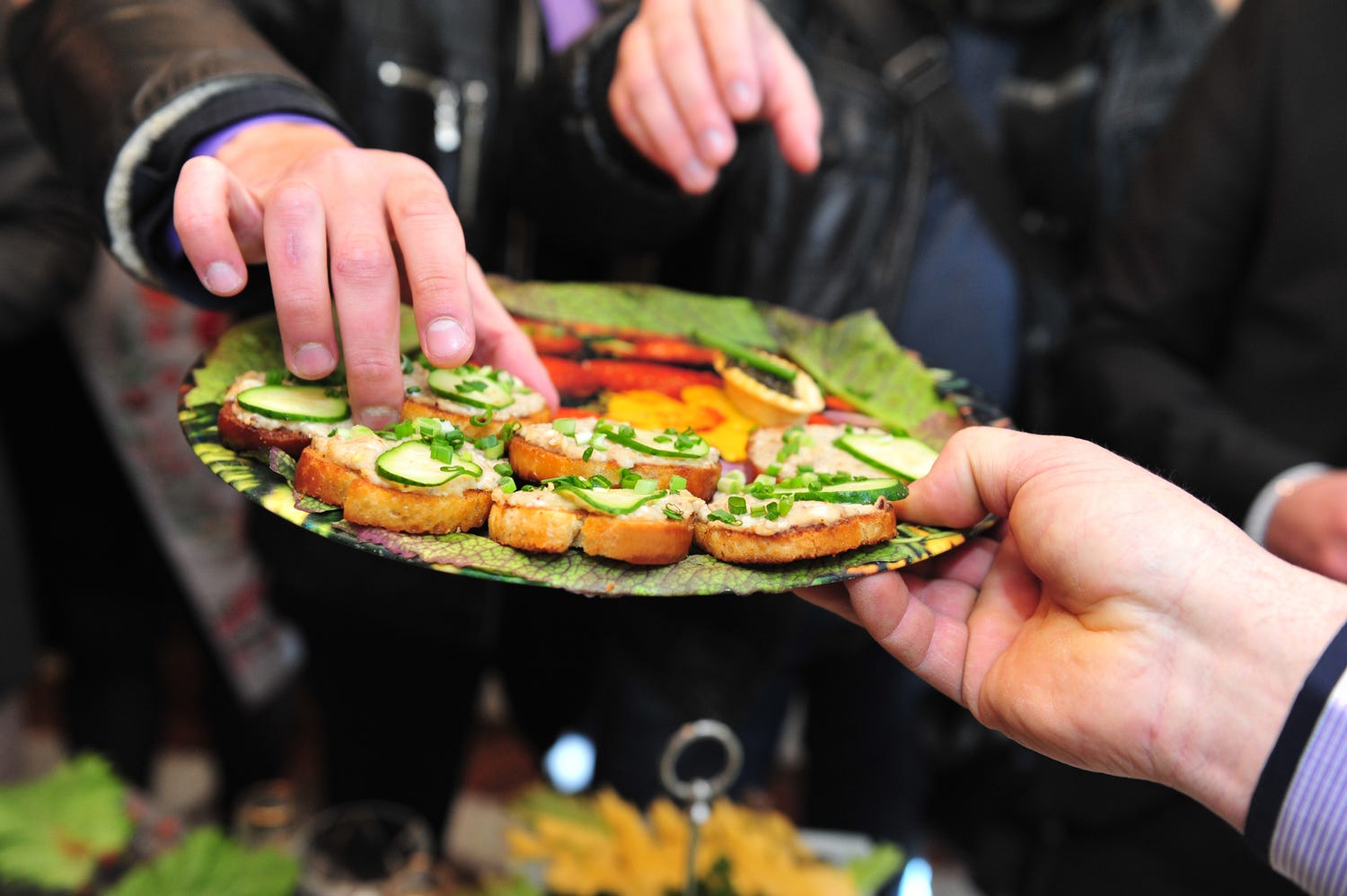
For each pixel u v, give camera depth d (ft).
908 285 7.50
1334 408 6.46
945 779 8.45
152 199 4.25
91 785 4.52
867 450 4.74
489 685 13.38
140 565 9.84
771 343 6.08
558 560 3.49
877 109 7.39
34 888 4.30
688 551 3.67
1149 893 6.49
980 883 7.93
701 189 5.92
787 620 7.07
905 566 3.61
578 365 5.66
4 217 7.23
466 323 3.55
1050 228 8.04
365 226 3.64
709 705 7.26
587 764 8.74
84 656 9.93
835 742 8.80
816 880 4.45
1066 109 7.67
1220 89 6.94
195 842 4.35
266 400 3.94
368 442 3.70
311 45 6.70
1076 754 3.34
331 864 5.06
